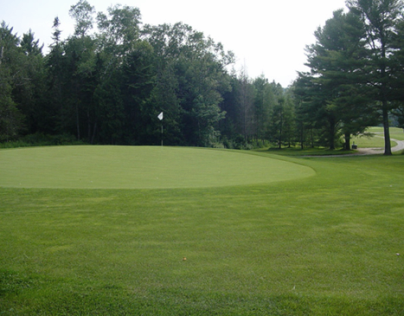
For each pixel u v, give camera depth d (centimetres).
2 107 4241
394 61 3003
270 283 366
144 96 5128
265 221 598
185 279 372
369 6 3138
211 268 400
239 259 428
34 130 5219
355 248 470
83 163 1577
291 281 371
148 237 507
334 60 3388
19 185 981
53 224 566
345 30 3347
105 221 588
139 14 5569
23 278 369
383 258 435
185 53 6125
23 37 7125
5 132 4422
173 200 755
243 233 530
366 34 3275
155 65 5722
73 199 754
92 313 315
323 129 5100
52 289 348
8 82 4466
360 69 3238
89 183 1044
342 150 4431
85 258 425
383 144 5675
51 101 5184
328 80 3384
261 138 7144
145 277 376
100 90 4841
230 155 2034
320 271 396
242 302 329
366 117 3253
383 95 3203
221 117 5625
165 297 336
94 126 5156
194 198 780
